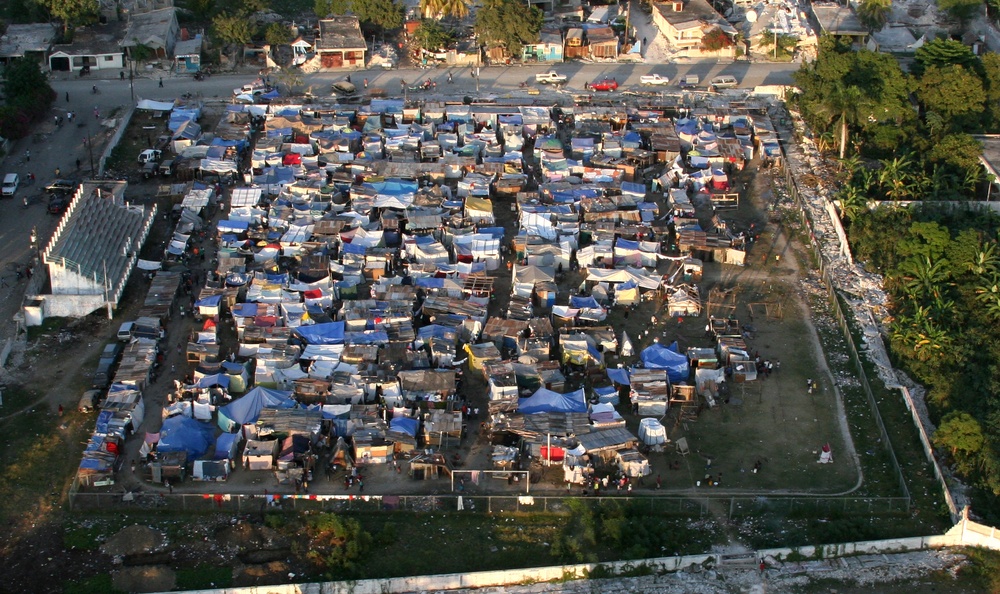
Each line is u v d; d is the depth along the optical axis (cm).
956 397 14738
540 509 13012
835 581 12125
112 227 18050
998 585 12069
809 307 17212
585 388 15150
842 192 19500
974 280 17100
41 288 16962
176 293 16888
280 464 13375
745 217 19912
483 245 18212
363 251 17912
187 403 14288
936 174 19675
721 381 15262
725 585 12050
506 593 11869
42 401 14650
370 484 13375
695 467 13812
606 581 12081
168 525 12631
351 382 14762
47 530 12531
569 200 19875
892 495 13350
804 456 14050
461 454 13888
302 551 12256
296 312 16325
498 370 15050
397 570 12069
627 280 17362
